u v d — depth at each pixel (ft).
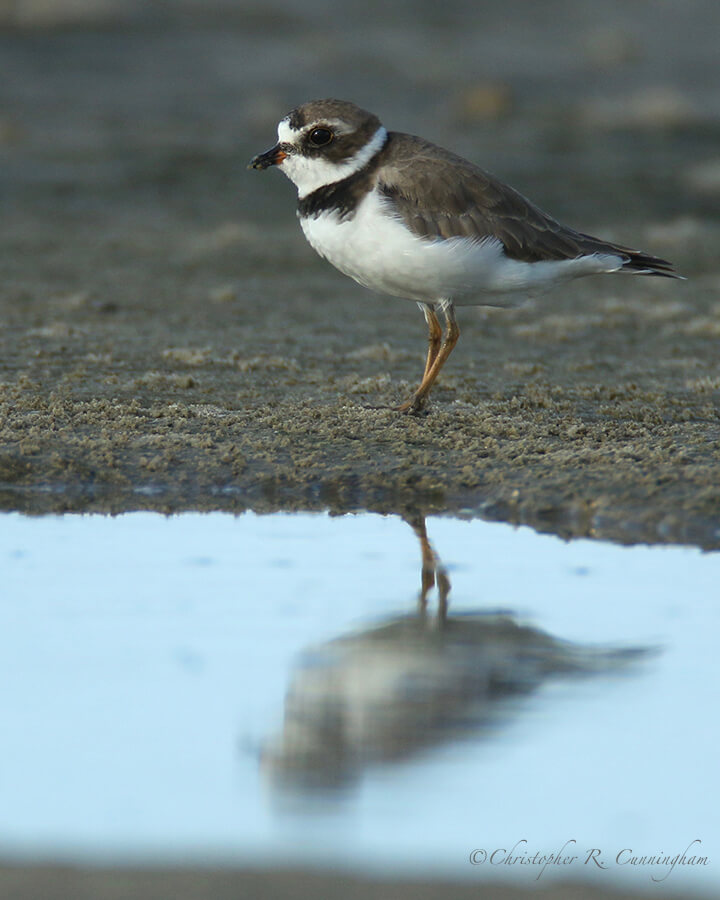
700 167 96.12
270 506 37.68
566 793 21.58
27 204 83.35
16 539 34.99
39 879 18.13
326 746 23.39
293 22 142.61
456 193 39.27
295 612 30.35
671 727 24.29
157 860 18.95
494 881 18.44
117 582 32.01
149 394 45.62
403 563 33.55
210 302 62.59
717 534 34.37
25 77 117.50
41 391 45.57
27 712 24.77
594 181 91.35
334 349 53.67
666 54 139.13
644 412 43.32
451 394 46.34
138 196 86.89
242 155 98.17
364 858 19.19
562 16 154.51
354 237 39.58
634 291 67.15
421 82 122.72
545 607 30.60
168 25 136.87
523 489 37.01
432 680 26.68
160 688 25.95
